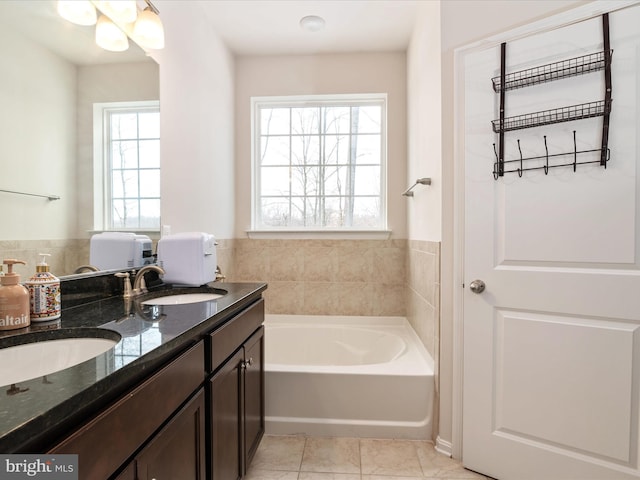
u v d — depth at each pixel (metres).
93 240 1.26
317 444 1.71
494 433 1.46
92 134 1.25
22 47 0.99
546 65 1.32
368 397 1.76
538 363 1.36
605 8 1.22
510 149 1.41
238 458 1.25
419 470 1.52
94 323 0.89
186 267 1.56
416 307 2.22
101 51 1.29
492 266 1.45
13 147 0.96
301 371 1.79
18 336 0.77
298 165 2.86
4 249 0.94
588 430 1.27
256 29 2.37
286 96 2.73
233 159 2.71
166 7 1.69
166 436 0.75
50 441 0.47
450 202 1.59
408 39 2.50
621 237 1.21
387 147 2.69
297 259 2.72
